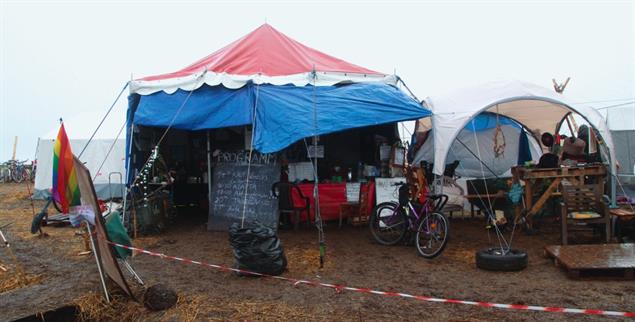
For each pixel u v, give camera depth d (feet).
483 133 35.37
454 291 16.46
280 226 28.60
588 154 29.45
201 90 27.68
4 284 18.51
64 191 15.05
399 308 14.87
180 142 37.83
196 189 37.78
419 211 22.67
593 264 17.38
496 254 19.26
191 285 17.49
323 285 17.15
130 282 17.70
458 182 32.71
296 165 30.86
